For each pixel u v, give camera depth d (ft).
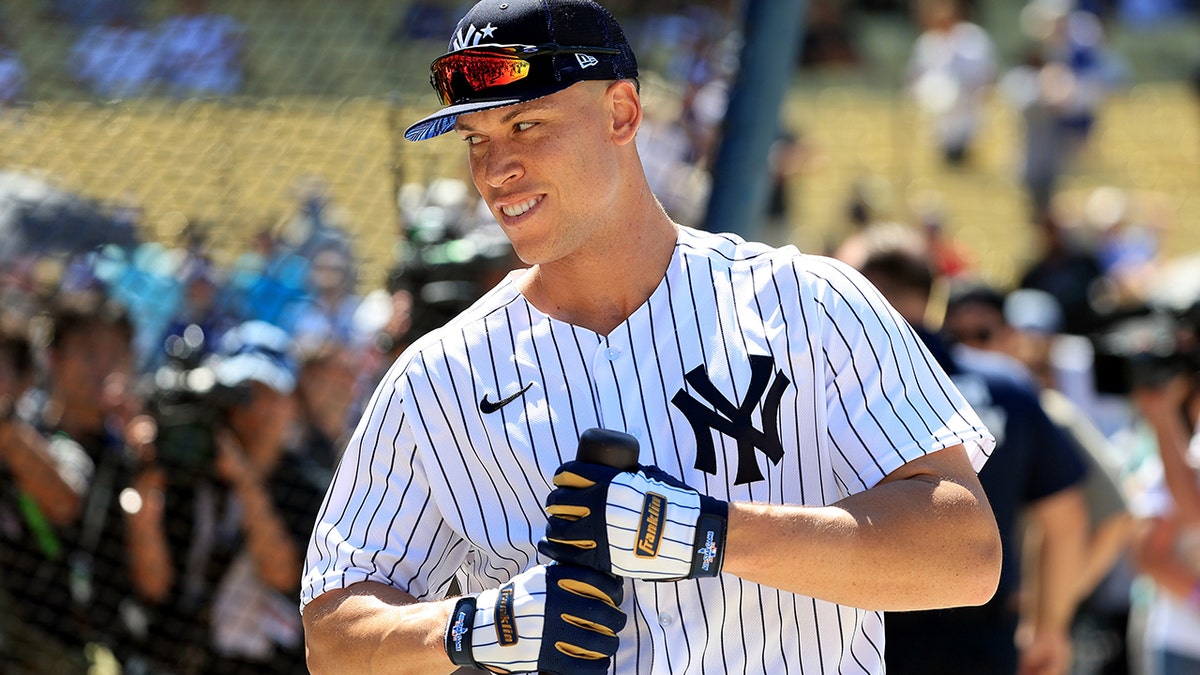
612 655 17.40
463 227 35.94
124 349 41.86
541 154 17.60
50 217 44.75
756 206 34.71
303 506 38.78
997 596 36.01
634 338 18.48
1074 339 62.28
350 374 40.14
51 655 40.73
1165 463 42.75
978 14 145.59
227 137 49.08
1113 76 127.13
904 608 17.34
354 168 47.85
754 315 18.47
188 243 44.24
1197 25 147.64
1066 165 111.75
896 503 17.29
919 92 119.24
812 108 121.49
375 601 18.42
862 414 18.24
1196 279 46.16
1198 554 42.09
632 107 18.38
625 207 18.47
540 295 19.07
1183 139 119.65
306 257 43.68
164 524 39.17
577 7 17.87
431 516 19.35
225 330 41.86
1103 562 43.39
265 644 38.52
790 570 16.67
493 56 17.43
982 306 48.32
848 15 135.03
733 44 34.94
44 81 49.34
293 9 51.47
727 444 18.07
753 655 18.38
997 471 37.86
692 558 16.34
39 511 40.63
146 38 50.19
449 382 18.75
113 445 41.01
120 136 49.08
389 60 51.34
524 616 16.52
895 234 40.29
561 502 16.56
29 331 42.75
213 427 38.55
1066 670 42.88
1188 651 42.45
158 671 39.45
